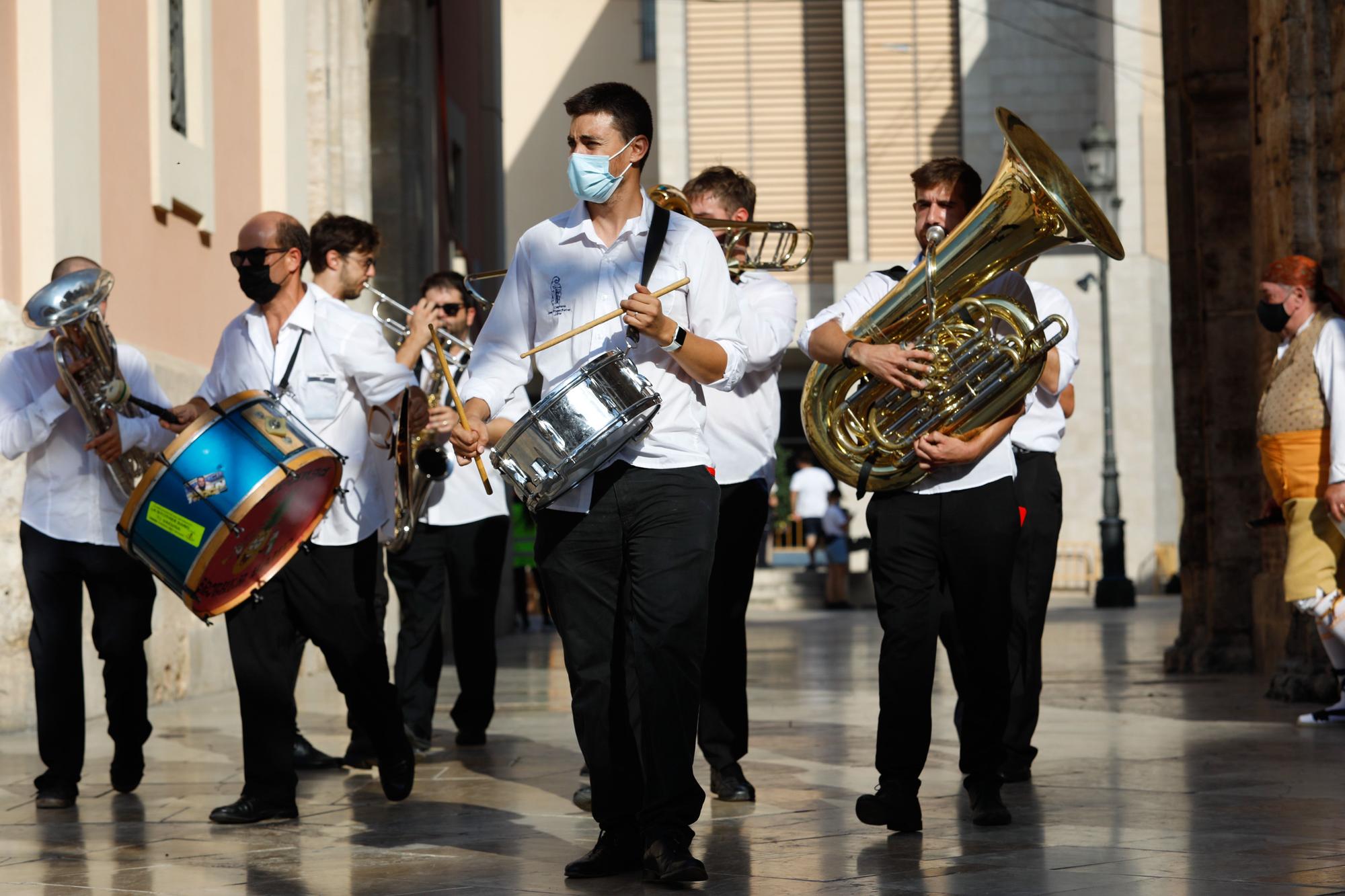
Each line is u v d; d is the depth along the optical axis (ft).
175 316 36.86
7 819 20.08
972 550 17.93
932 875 15.51
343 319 20.49
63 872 16.57
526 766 24.80
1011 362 17.62
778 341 19.79
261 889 15.61
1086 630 64.23
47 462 21.47
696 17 124.57
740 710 20.83
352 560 20.17
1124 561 92.68
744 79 124.06
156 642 34.76
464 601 27.58
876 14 121.80
